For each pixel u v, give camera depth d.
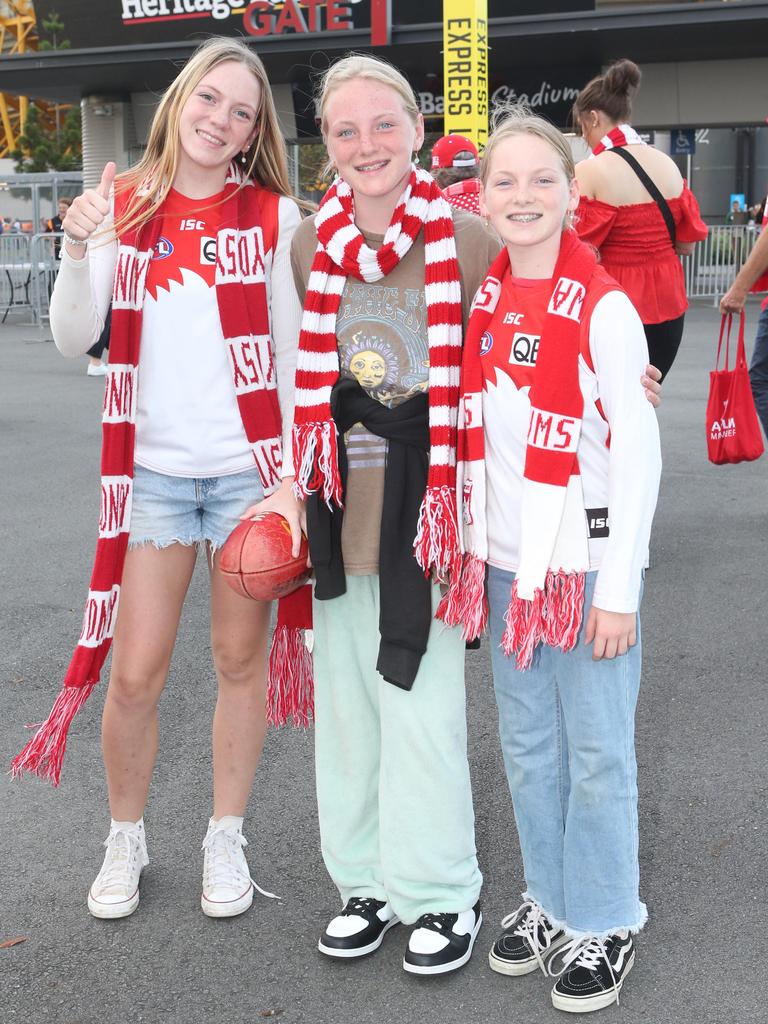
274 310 2.84
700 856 3.13
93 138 22.41
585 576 2.47
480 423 2.53
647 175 4.90
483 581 2.57
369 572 2.64
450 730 2.65
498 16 18.61
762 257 5.20
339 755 2.82
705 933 2.79
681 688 4.25
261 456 2.83
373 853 2.84
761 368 6.10
